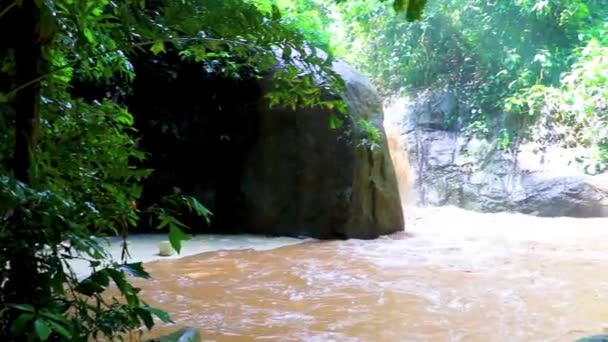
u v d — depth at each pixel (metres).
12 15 1.73
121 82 7.31
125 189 2.44
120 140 2.70
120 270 1.70
